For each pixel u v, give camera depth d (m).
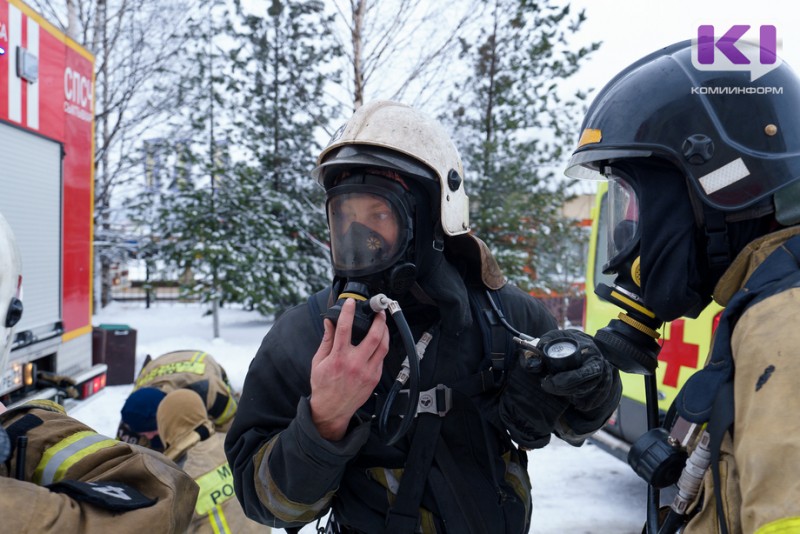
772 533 0.65
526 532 1.40
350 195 1.23
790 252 0.85
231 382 7.12
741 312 0.86
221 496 2.12
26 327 3.99
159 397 2.56
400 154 1.26
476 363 1.34
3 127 3.72
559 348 1.18
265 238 8.96
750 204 0.94
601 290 1.18
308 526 3.34
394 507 1.23
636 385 3.62
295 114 9.13
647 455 1.08
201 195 8.84
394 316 1.09
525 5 7.87
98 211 12.40
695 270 1.02
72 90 4.74
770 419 0.70
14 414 1.10
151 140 11.84
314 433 1.08
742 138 0.96
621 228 1.14
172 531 1.00
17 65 3.87
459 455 1.29
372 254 1.22
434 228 1.33
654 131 1.02
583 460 4.60
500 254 8.12
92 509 0.93
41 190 4.23
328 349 1.11
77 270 4.84
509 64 8.13
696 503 0.95
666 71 1.05
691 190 1.00
